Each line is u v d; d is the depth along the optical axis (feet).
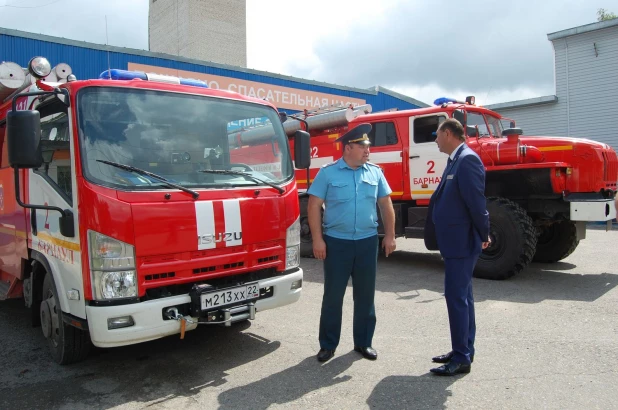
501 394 10.72
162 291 11.65
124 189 11.02
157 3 91.45
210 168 12.87
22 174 14.44
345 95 55.16
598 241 33.81
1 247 16.71
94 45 37.65
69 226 11.25
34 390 11.59
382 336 14.78
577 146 21.12
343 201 12.49
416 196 25.05
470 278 11.92
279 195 13.73
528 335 14.40
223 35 86.69
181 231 11.46
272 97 48.75
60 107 11.94
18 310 18.89
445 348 13.65
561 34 54.03
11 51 33.96
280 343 14.51
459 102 25.93
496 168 22.02
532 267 24.66
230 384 11.74
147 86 12.43
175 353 13.88
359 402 10.58
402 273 24.03
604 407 10.02
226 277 12.76
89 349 13.12
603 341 13.73
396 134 25.72
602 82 52.11
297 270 14.30
